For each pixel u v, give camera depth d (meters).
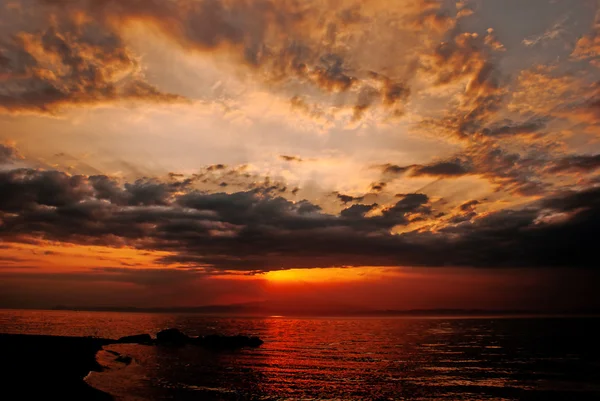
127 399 24.23
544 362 44.91
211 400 25.42
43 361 34.28
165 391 27.20
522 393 29.30
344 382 32.47
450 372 37.84
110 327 93.06
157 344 54.97
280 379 33.16
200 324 120.62
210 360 43.62
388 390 29.73
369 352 54.47
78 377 29.12
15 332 69.88
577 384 32.38
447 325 133.00
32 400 22.25
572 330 102.25
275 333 91.38
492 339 76.69
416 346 63.47
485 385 31.84
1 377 27.03
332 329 108.94
